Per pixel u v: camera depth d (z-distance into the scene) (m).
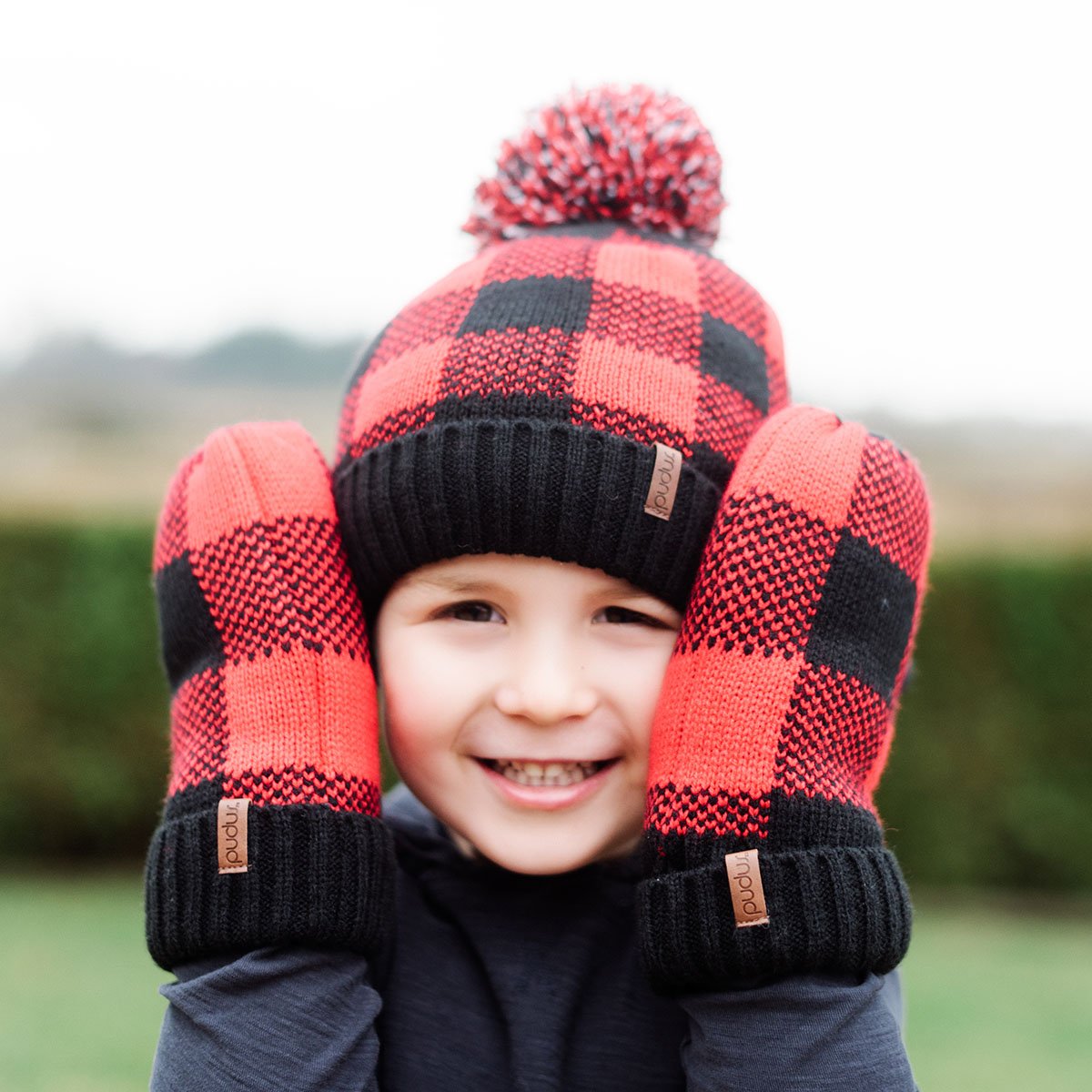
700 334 1.26
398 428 1.22
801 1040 1.08
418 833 1.38
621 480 1.16
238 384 15.78
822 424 1.25
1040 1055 3.92
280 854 1.16
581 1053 1.22
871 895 1.12
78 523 6.89
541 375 1.18
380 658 1.26
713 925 1.11
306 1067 1.11
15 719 6.86
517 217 1.39
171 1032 1.15
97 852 7.07
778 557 1.18
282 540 1.26
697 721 1.16
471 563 1.18
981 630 6.53
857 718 1.19
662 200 1.37
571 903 1.28
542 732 1.19
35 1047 3.77
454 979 1.26
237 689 1.23
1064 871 6.49
